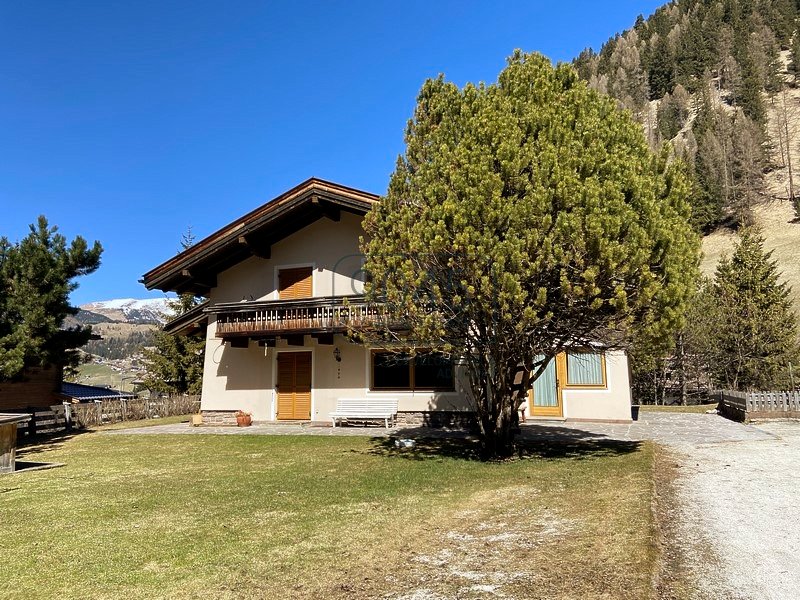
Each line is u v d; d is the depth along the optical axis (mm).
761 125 90812
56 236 14531
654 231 8164
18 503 7293
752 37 116750
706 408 20203
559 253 7746
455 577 4168
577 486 7121
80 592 4188
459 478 8055
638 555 4324
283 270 17391
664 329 8203
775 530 5051
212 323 17781
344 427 15414
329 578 4285
